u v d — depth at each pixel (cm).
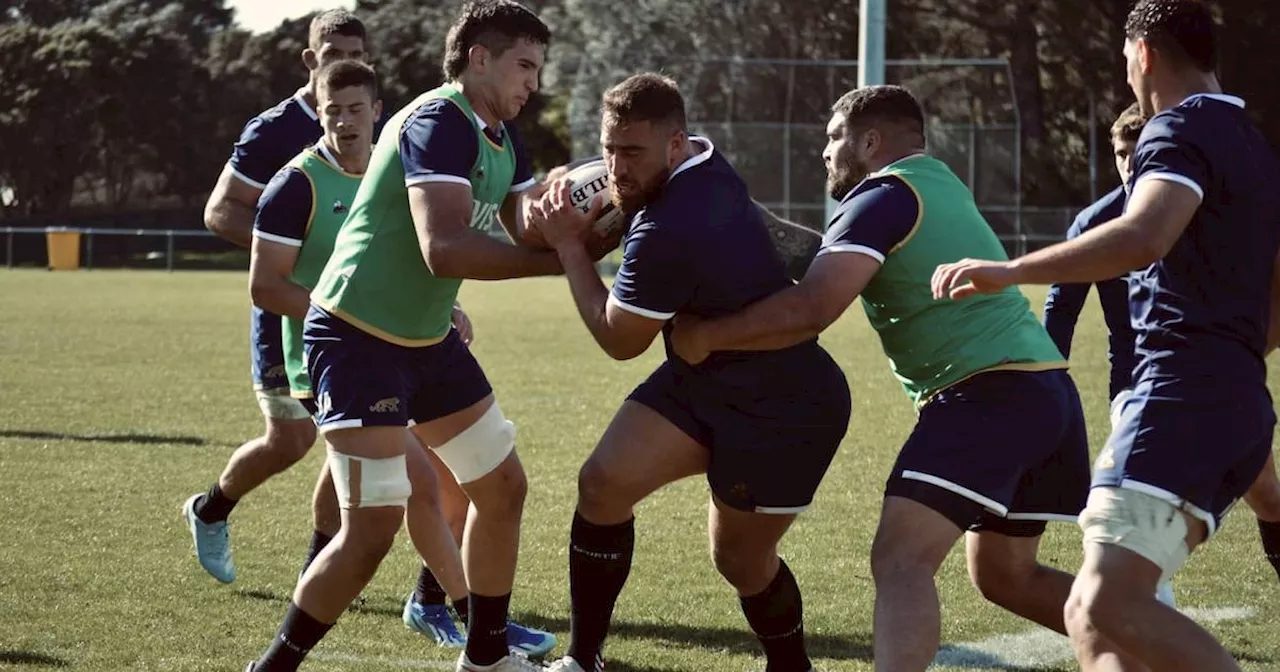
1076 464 1432
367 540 1417
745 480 1415
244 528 2281
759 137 11131
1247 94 12900
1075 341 5556
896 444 3139
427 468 1667
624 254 1393
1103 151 13900
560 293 9425
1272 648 1664
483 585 1523
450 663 1609
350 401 1428
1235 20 12769
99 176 16438
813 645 1691
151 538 2181
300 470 2820
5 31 16162
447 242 1387
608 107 1377
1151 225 1134
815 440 1420
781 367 1400
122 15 17412
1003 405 1357
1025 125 13412
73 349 5188
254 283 1745
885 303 1413
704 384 1415
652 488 1440
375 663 1602
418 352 1482
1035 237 11062
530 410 3659
